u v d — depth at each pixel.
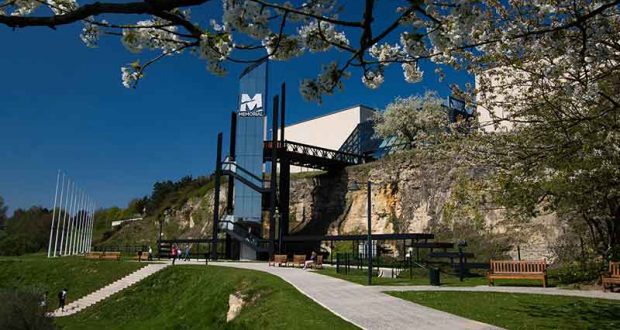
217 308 26.34
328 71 5.66
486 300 17.23
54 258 56.72
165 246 59.69
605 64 11.20
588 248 19.62
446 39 5.06
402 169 48.50
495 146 14.61
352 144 64.56
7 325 23.33
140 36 5.54
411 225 45.41
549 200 18.72
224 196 68.38
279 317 16.59
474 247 37.03
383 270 32.25
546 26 9.92
